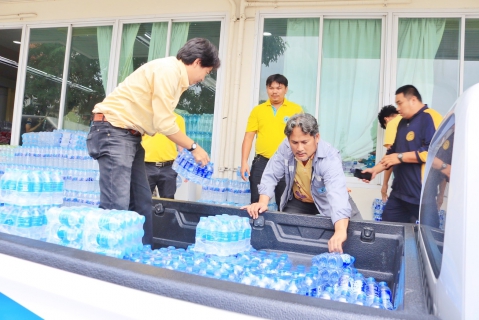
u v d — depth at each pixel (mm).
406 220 3045
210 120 4797
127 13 5164
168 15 4996
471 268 634
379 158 4367
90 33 5367
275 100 3668
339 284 1383
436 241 900
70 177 3885
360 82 4480
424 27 4344
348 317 620
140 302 736
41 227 1662
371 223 1782
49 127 5461
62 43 5449
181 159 2998
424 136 2887
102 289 777
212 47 1984
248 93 4645
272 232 1960
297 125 1973
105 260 831
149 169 3730
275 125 3633
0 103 11094
